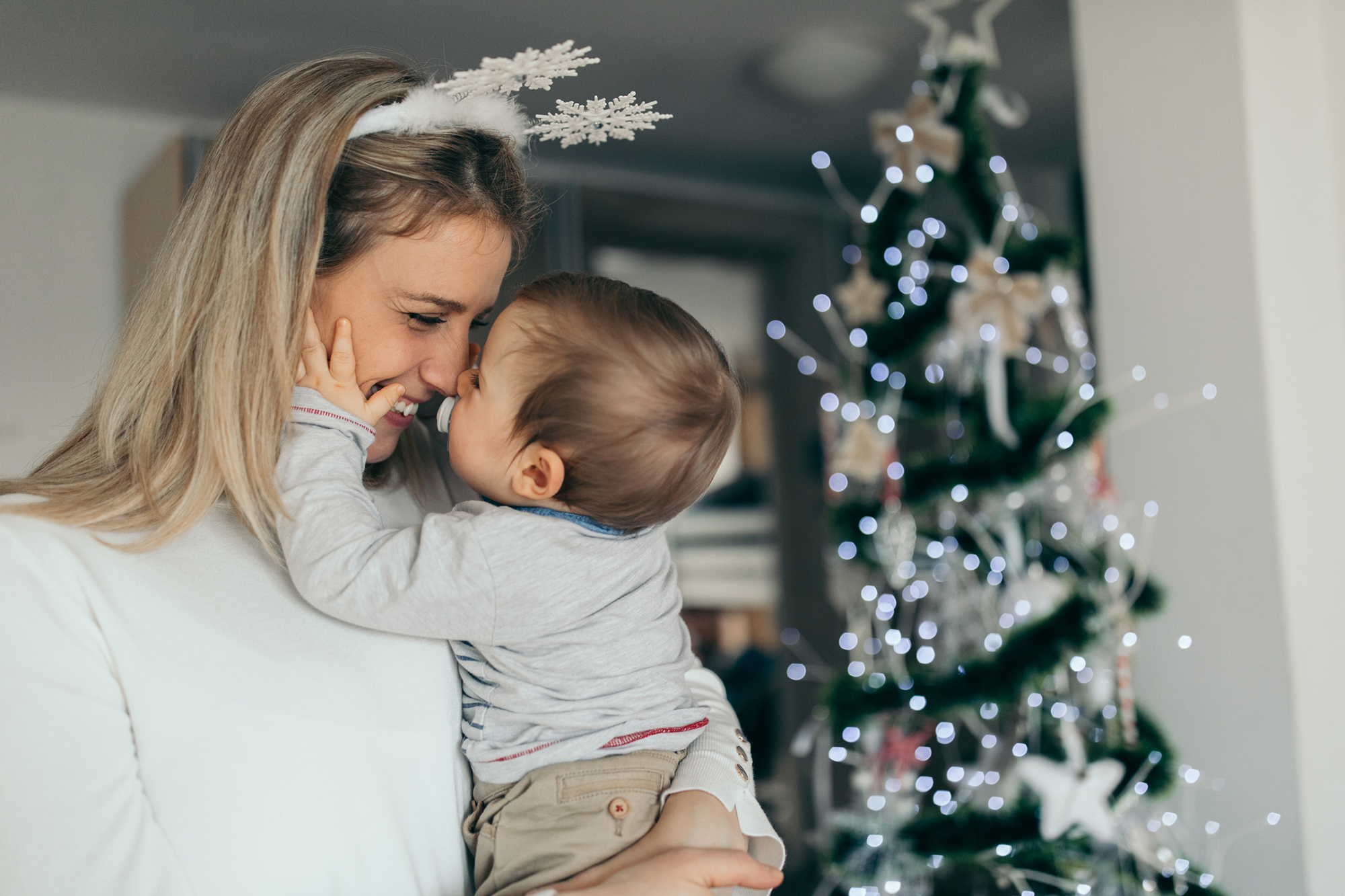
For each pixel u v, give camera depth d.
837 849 2.16
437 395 1.02
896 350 2.04
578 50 0.84
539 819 0.80
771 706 3.61
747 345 3.83
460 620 0.80
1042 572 2.05
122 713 0.72
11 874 0.66
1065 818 1.80
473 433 0.88
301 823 0.73
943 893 2.51
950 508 2.17
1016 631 1.89
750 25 2.54
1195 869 1.88
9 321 2.81
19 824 0.66
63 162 2.91
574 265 3.46
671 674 0.89
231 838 0.71
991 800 2.04
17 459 2.79
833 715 2.01
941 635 2.41
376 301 0.85
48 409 2.84
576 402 0.84
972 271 1.99
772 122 3.21
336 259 0.83
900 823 2.10
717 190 3.89
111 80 2.74
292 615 0.79
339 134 0.82
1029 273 2.00
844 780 3.39
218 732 0.73
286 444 0.82
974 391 2.05
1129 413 2.11
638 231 3.66
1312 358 1.87
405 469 1.00
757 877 0.75
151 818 0.71
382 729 0.79
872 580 2.51
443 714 0.84
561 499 0.87
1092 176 2.20
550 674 0.83
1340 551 1.85
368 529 0.79
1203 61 1.94
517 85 0.90
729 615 3.59
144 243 2.82
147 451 0.81
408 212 0.82
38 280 2.85
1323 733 1.81
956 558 2.20
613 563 0.87
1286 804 1.80
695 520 3.57
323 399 0.83
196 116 3.02
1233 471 1.89
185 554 0.79
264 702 0.75
